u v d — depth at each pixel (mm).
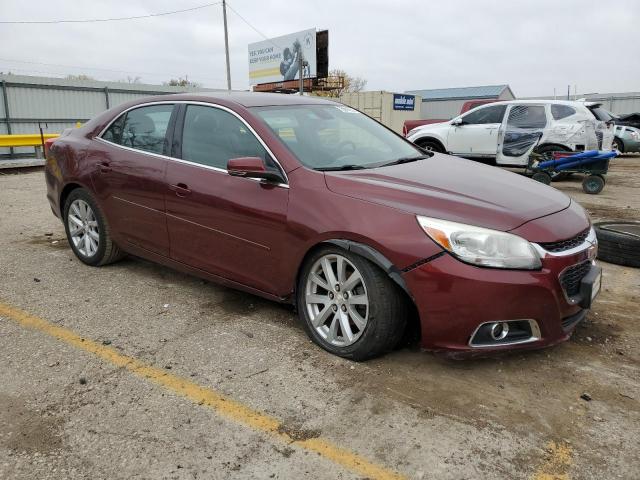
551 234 2984
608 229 5555
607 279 4871
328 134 4020
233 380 3090
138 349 3459
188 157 4051
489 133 11680
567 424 2699
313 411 2793
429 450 2500
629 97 36188
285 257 3457
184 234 4051
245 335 3652
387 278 3078
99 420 2715
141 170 4297
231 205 3678
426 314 2955
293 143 3699
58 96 22906
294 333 3684
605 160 9984
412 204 3082
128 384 3045
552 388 3023
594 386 3045
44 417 2736
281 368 3219
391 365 3248
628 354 3422
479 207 3045
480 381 3086
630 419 2744
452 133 12234
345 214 3168
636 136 19656
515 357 3359
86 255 5039
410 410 2803
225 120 3932
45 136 15422
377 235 3023
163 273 4906
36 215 7566
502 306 2848
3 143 14344
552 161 10375
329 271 3314
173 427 2662
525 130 11273
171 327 3781
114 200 4551
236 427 2664
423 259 2916
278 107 4074
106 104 24656
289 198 3418
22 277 4801
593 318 3975
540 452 2490
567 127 10844
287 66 41312
